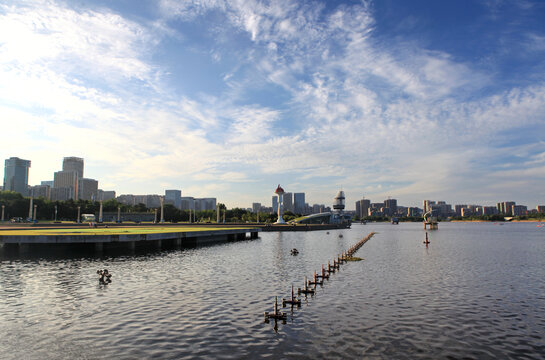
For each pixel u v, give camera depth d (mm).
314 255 64875
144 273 40750
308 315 25062
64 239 55094
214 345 19219
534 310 27062
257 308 26516
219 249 73688
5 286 33000
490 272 45844
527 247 88250
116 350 18438
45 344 19172
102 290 31656
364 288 34750
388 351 18859
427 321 24078
